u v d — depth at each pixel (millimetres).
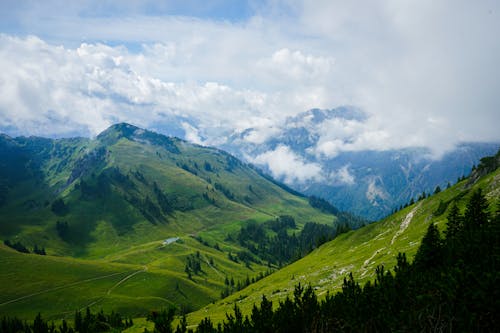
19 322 137875
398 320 47750
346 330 53375
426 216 117875
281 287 119938
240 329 63188
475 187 106188
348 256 129625
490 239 56875
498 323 39969
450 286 44812
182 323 58812
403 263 63938
